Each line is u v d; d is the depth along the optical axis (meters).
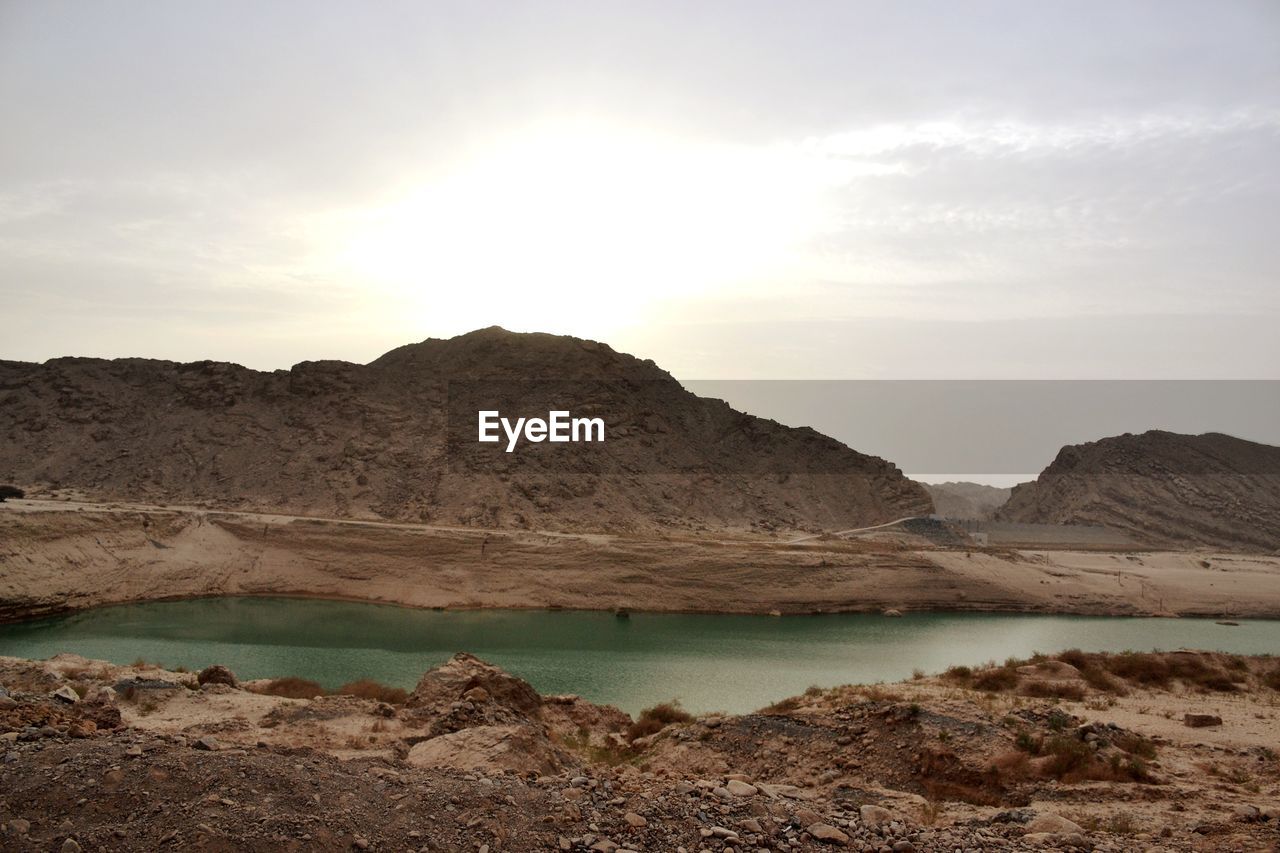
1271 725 24.66
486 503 109.44
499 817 12.43
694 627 77.31
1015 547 124.25
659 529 113.00
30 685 26.70
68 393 134.25
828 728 23.59
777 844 12.73
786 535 118.44
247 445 123.50
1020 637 75.69
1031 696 29.89
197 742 14.43
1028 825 15.45
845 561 95.19
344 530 93.69
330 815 11.84
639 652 63.78
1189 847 14.27
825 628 78.69
